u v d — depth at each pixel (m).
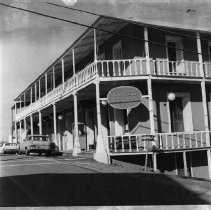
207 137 20.39
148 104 20.31
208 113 22.55
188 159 20.84
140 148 19.30
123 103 18.61
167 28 19.23
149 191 10.33
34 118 40.62
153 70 19.69
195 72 22.08
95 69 19.39
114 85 20.89
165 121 20.75
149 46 20.91
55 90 27.61
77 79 22.41
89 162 18.00
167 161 20.20
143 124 20.16
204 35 22.09
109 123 23.14
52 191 10.35
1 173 14.55
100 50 23.77
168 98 20.53
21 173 14.40
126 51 21.00
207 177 20.97
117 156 18.62
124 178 12.66
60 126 35.47
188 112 21.69
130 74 19.56
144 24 17.88
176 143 20.92
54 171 14.66
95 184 11.47
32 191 10.36
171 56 21.94
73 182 11.86
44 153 26.80
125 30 20.77
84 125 28.11
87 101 27.23
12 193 10.05
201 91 22.28
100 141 18.70
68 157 22.12
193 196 9.62
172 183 11.60
